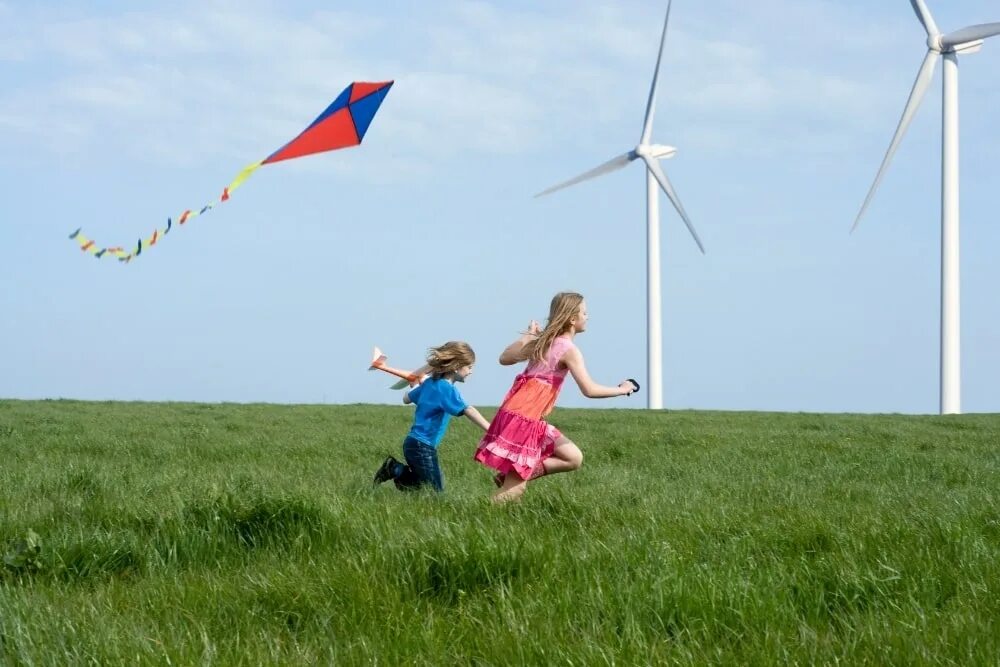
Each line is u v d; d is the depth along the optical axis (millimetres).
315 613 5012
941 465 14812
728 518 8047
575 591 5242
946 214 49594
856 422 28906
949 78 47938
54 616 4867
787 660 4238
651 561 5902
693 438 20516
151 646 4387
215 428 22750
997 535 7414
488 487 11633
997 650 4281
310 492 8172
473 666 4352
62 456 14867
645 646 4379
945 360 50219
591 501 8984
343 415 30344
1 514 7688
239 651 4348
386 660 4285
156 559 6332
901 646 4332
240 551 6613
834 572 5637
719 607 4984
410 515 7762
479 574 5559
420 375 10430
